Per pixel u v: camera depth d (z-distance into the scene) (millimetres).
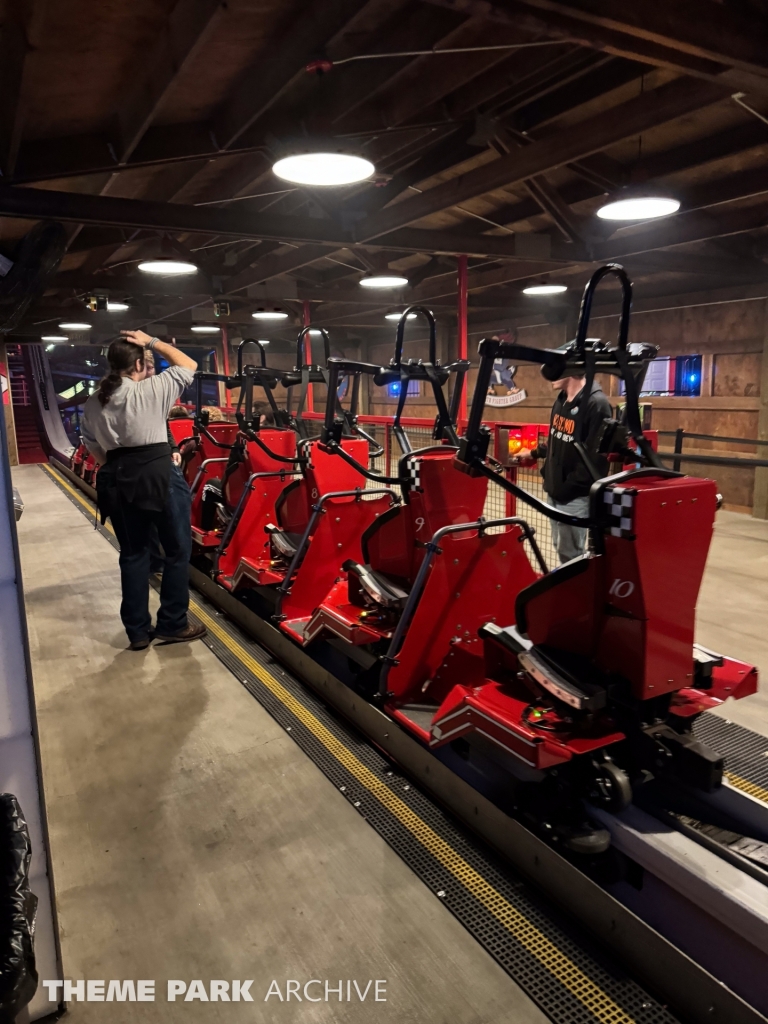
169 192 5129
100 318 10672
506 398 10523
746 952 1527
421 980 1676
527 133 4602
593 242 5910
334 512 3525
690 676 1828
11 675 1439
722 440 6648
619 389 8508
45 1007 1586
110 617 4340
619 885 1861
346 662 3268
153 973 1721
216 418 6062
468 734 2334
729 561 5176
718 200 4906
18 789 1477
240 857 2119
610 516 1703
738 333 7012
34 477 11320
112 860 2119
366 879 2016
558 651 1936
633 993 1614
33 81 3209
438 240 5395
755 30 2535
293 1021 1583
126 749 2752
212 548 4863
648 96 3252
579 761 1865
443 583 2553
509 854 2045
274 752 2707
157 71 3094
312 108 3623
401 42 3125
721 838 1868
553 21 2373
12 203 3953
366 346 14164
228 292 8500
